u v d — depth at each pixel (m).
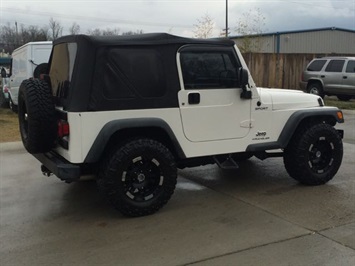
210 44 4.78
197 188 5.61
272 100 5.28
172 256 3.63
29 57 11.23
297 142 5.46
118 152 4.34
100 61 4.24
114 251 3.75
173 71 4.59
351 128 10.51
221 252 3.69
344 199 5.06
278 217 4.50
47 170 4.98
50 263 3.54
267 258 3.56
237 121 5.03
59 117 4.55
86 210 4.82
